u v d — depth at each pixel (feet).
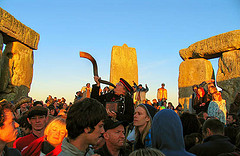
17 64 34.40
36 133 8.91
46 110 9.23
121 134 7.50
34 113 8.80
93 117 4.73
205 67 38.52
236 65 33.91
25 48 36.29
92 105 4.88
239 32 34.14
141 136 7.99
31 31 37.45
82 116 4.68
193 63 39.96
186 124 9.36
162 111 5.57
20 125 10.30
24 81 35.53
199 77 38.65
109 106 10.44
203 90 22.68
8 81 33.47
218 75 36.24
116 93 10.53
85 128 4.71
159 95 45.42
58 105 39.24
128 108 10.23
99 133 4.95
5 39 33.88
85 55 11.16
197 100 22.81
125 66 52.37
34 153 7.14
